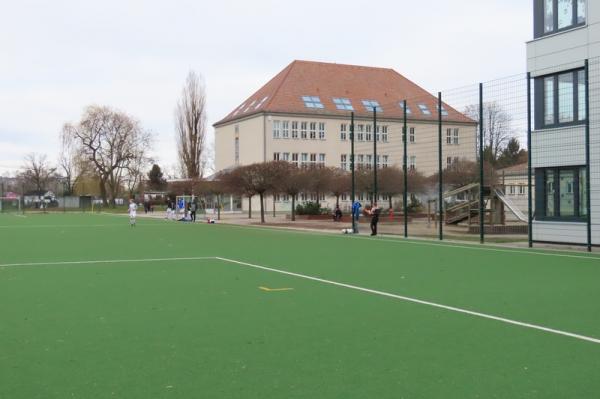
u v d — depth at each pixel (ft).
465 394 17.94
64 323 27.91
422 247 70.74
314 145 230.48
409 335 25.36
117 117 268.21
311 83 241.14
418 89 257.55
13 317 29.32
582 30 67.36
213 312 30.45
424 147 188.44
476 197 120.26
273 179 132.98
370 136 237.04
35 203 287.28
